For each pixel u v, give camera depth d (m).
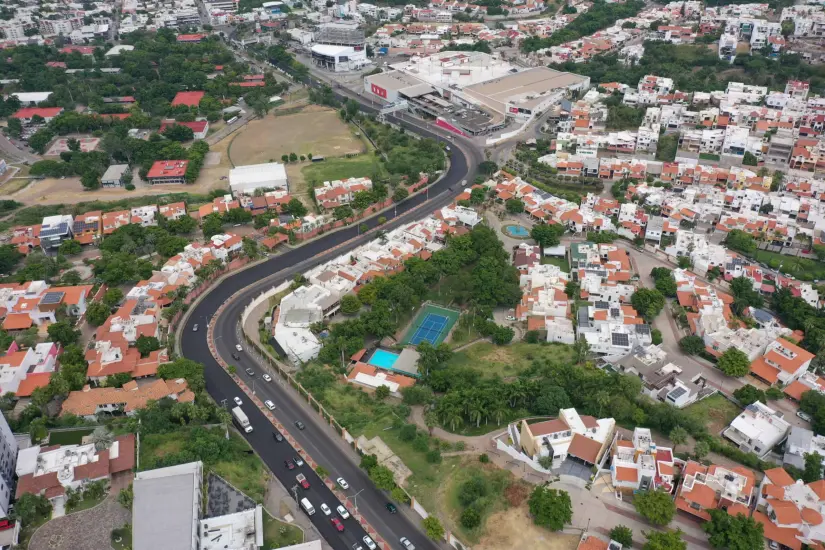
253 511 178.38
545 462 191.62
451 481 190.88
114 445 194.12
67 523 174.38
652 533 167.00
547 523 173.00
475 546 171.12
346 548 175.00
